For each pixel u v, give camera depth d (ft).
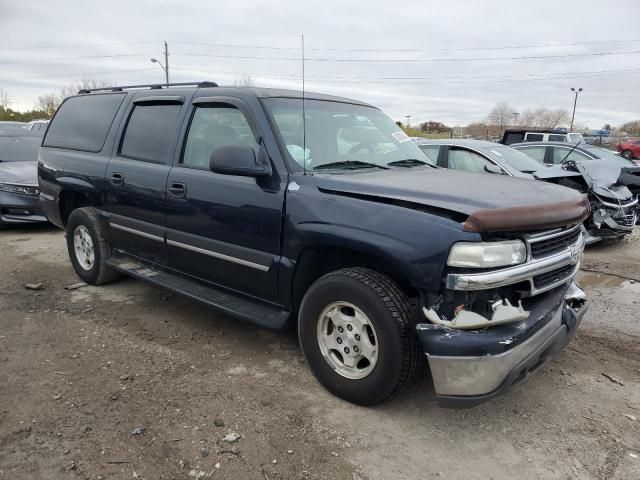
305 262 10.84
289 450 8.95
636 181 28.99
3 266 19.86
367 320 9.60
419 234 8.79
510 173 23.43
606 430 9.73
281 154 11.18
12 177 26.27
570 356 12.94
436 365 8.69
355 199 9.88
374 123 14.15
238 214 11.65
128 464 8.50
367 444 9.17
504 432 9.62
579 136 62.23
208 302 12.64
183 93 13.96
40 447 8.86
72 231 17.67
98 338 13.33
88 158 16.60
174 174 13.28
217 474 8.33
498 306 8.71
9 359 12.05
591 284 19.44
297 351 12.82
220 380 11.30
